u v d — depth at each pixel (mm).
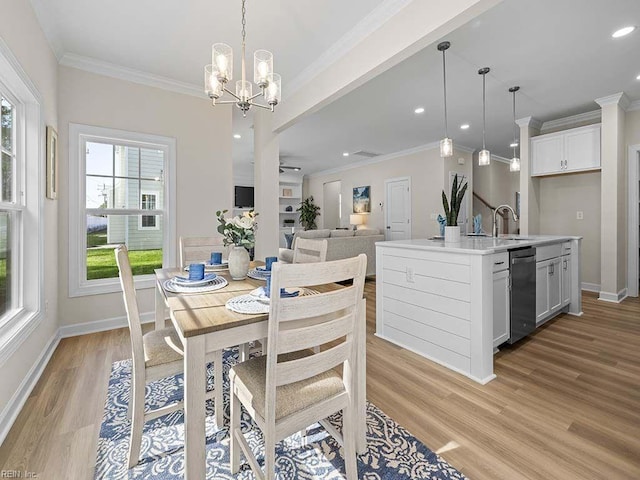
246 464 1370
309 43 2625
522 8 2275
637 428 1567
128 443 1477
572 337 2775
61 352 2471
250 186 9406
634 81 3500
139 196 3213
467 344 2113
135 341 1339
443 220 3365
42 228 2184
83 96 2855
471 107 4246
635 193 4141
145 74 3098
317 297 1052
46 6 2143
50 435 1521
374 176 7586
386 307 2764
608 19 2410
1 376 1542
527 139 4727
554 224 4941
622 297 4152
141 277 3186
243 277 1854
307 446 1479
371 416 1682
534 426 1591
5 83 1875
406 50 2119
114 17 2279
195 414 1095
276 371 1013
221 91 1798
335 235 5566
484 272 2029
